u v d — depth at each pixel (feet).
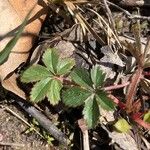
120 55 0.67
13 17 0.61
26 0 0.63
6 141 0.62
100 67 0.64
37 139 0.63
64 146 0.63
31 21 0.63
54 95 0.59
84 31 0.67
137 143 0.62
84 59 0.66
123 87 0.65
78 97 0.58
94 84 0.59
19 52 0.62
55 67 0.61
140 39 0.66
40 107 0.64
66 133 0.63
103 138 0.63
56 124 0.64
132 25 0.70
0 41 0.59
